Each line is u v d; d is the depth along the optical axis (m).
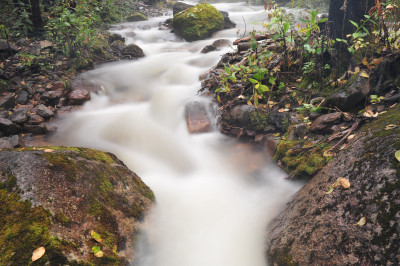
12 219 1.93
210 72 5.69
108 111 5.52
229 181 3.65
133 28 11.09
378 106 3.32
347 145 2.66
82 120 5.16
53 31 7.54
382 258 1.68
